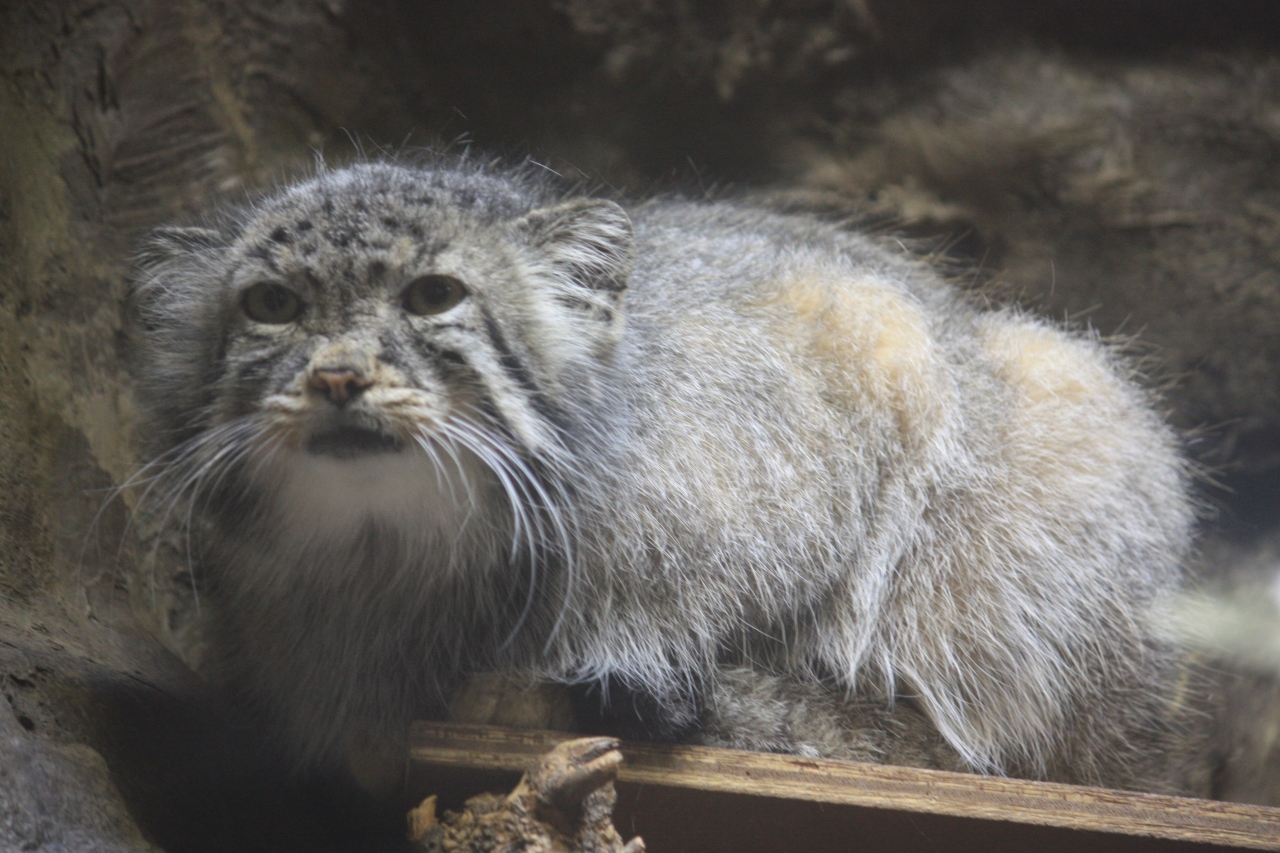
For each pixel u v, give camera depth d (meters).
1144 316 9.22
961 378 6.20
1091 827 4.53
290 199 5.30
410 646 5.33
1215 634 8.16
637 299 5.73
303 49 8.40
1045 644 5.97
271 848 5.36
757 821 4.72
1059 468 6.19
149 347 5.71
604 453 5.24
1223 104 9.13
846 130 9.38
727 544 5.36
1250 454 9.43
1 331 5.80
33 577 5.47
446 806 4.74
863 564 5.78
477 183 5.68
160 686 5.64
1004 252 9.25
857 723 5.69
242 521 5.34
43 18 6.73
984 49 9.42
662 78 9.10
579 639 5.20
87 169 6.89
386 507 5.03
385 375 4.70
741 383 5.61
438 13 8.74
